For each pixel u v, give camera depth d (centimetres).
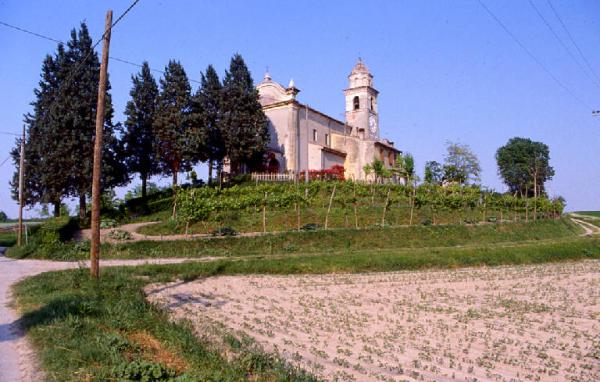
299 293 1917
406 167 6191
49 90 4366
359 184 4478
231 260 2597
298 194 3588
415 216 4359
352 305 1694
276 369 908
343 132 7312
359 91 7669
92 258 1834
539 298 1914
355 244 3331
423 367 1020
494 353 1141
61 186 4194
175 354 981
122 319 1190
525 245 3553
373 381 925
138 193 7244
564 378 983
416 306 1698
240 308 1593
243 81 5531
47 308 1235
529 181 9912
